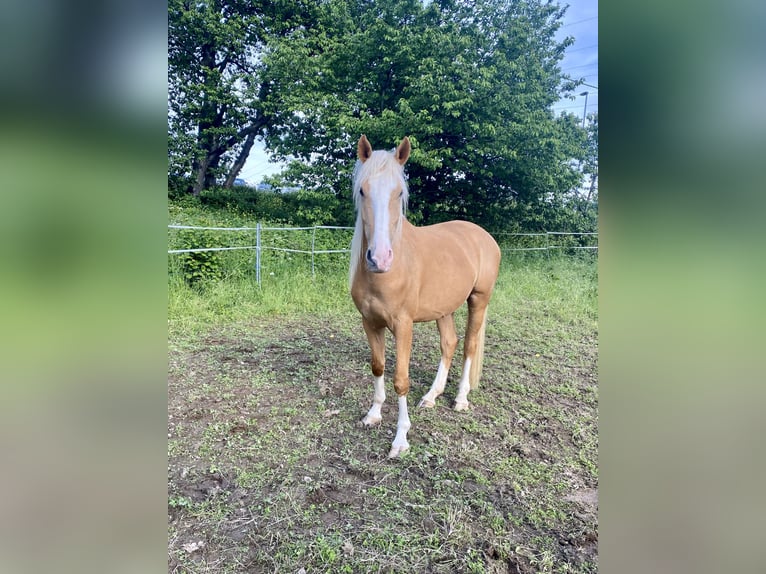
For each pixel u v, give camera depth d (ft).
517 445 8.25
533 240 33.60
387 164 7.13
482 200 34.99
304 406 9.77
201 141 37.06
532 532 6.15
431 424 9.04
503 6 33.40
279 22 36.45
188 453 7.86
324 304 19.16
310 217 32.35
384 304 7.76
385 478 7.26
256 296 18.95
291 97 33.09
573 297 21.01
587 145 34.78
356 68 33.09
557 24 34.04
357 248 7.79
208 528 6.12
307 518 6.31
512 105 30.50
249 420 9.04
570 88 34.83
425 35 29.94
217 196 37.60
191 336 14.53
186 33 35.37
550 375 11.82
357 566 5.55
